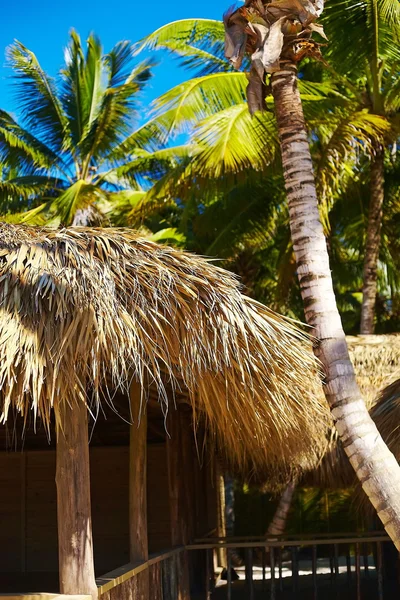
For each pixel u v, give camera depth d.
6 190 18.92
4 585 8.87
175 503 8.57
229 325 5.02
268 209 16.11
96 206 18.28
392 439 7.32
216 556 13.85
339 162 12.38
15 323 4.31
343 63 12.77
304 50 6.79
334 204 16.58
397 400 7.58
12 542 10.35
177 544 8.53
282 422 6.01
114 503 10.38
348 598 10.50
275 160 12.41
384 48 12.51
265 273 19.22
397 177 16.02
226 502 16.92
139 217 14.48
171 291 4.83
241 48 6.80
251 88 6.83
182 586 8.24
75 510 4.77
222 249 16.22
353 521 16.77
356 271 20.12
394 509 5.75
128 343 4.50
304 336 6.17
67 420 4.83
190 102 13.03
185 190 13.43
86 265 4.75
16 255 4.81
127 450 10.45
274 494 13.10
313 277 6.41
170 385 6.52
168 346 4.88
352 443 5.98
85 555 4.75
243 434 6.59
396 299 20.20
